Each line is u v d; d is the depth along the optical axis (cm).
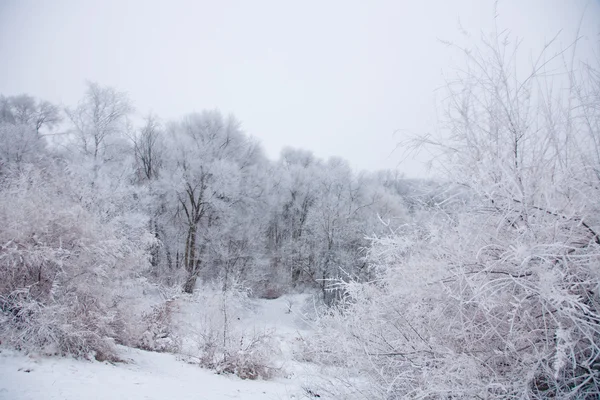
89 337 655
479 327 266
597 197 243
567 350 229
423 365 264
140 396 463
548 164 255
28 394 401
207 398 524
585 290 223
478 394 228
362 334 313
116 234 830
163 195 2636
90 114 2289
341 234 2481
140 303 886
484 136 276
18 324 590
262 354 870
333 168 3606
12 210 654
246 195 2858
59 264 631
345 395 302
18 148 1880
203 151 2761
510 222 258
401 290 296
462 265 264
